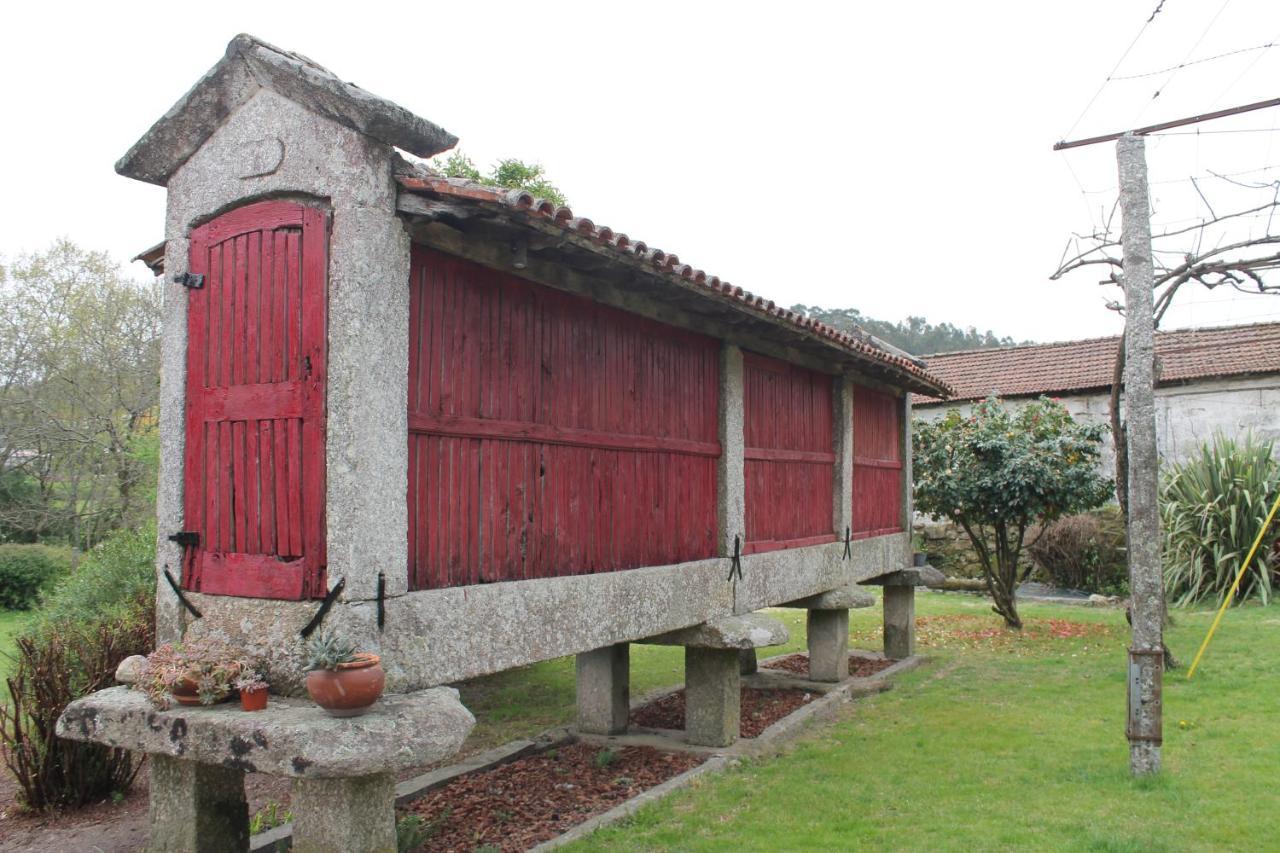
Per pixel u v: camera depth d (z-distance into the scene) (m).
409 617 3.56
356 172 3.50
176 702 3.38
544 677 9.03
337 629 3.36
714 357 6.09
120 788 5.59
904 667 8.90
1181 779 5.13
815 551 7.43
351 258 3.46
